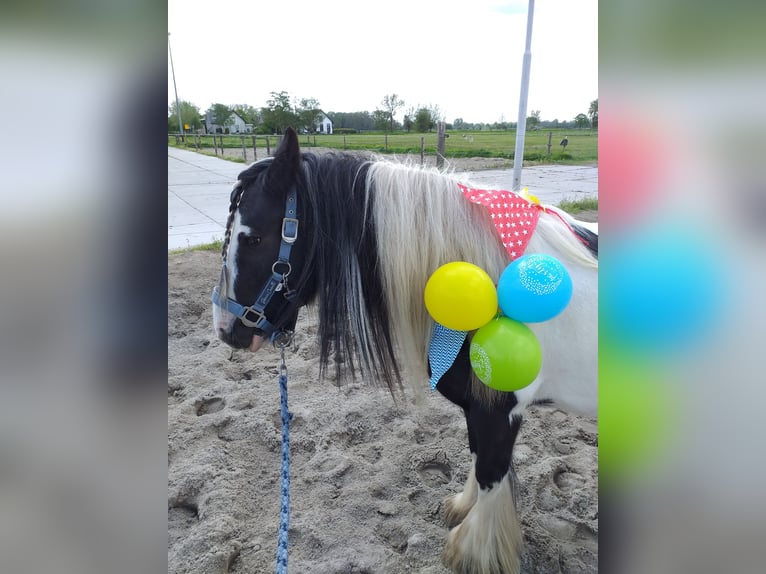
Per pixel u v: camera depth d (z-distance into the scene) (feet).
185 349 11.05
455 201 4.68
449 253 4.59
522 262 4.11
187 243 18.20
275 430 8.16
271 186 4.56
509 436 4.98
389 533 6.28
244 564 5.84
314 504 6.68
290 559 5.88
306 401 8.99
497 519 5.36
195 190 29.84
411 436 8.05
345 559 5.81
